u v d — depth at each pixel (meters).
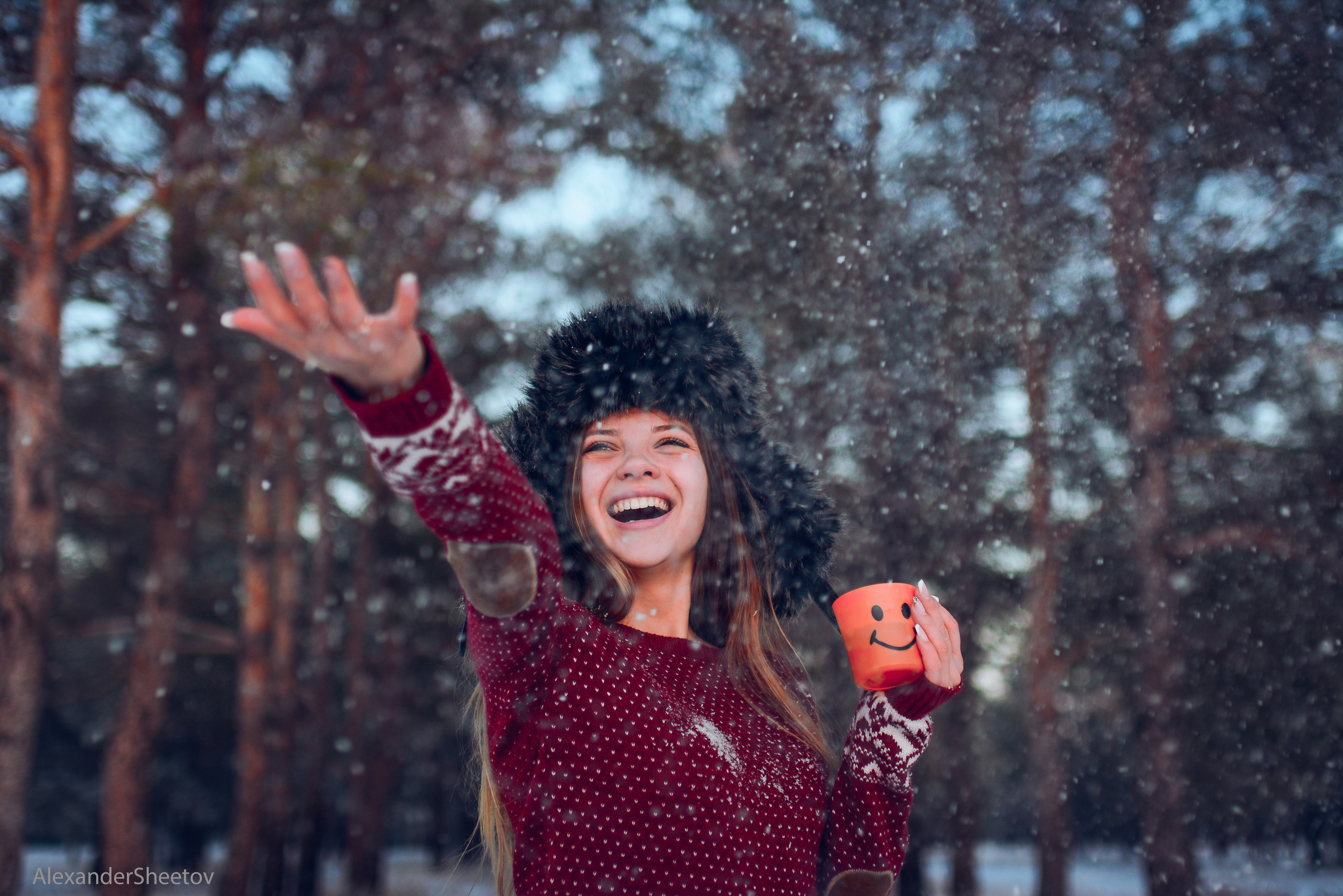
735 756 1.31
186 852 23.27
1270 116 9.21
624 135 10.05
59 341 10.17
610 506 1.49
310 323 0.86
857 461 9.61
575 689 1.19
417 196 11.41
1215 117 9.38
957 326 10.04
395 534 16.86
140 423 14.77
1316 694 11.53
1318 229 9.94
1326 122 9.09
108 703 22.62
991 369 10.95
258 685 14.05
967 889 13.38
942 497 10.67
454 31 11.06
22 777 9.52
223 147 10.91
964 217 9.38
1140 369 11.08
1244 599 11.88
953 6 8.65
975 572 12.06
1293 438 11.55
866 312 8.69
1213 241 10.38
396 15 11.11
